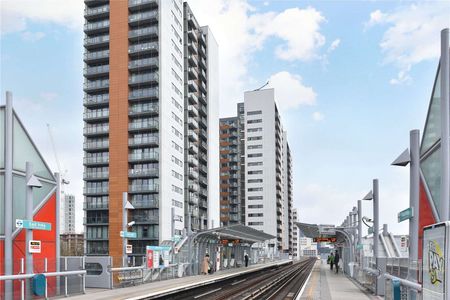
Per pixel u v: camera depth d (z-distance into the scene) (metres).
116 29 78.25
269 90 142.88
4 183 18.22
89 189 76.56
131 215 73.31
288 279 36.91
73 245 126.50
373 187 22.14
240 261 51.34
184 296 22.20
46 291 15.84
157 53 77.25
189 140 89.56
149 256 24.84
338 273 39.06
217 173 106.44
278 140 149.62
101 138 78.69
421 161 16.80
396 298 12.11
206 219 97.19
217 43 110.31
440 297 7.71
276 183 142.50
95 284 20.81
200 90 99.31
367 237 35.47
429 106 15.98
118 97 76.38
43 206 20.42
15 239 18.61
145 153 74.50
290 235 182.38
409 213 13.50
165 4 79.44
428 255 8.59
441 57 10.95
